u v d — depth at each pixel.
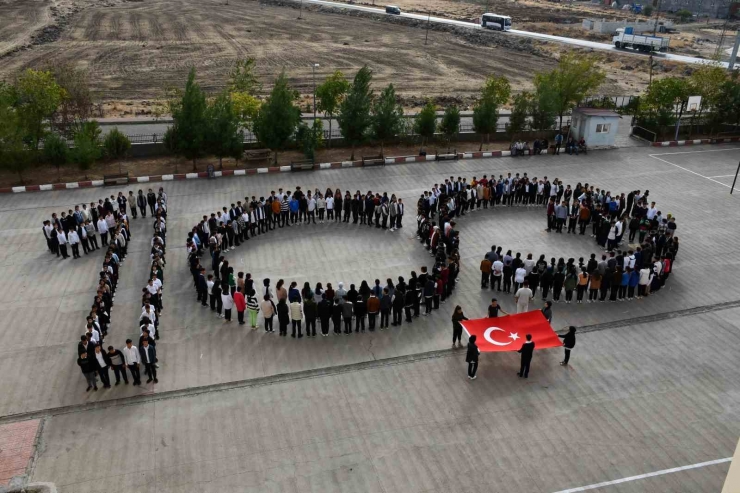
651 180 36.38
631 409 17.75
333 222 30.14
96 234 28.25
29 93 35.56
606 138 42.44
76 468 15.30
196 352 20.02
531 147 43.03
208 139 35.38
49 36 76.75
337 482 15.02
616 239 27.06
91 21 87.56
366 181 35.66
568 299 23.53
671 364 19.88
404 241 28.12
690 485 15.10
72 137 41.34
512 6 127.12
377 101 40.97
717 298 23.92
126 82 60.34
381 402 17.89
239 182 35.16
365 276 24.92
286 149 39.62
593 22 100.62
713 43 96.81
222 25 90.19
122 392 18.14
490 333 19.78
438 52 80.56
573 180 36.25
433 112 40.94
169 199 32.47
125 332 20.91
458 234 26.50
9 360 19.47
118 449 15.96
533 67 74.12
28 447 15.95
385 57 76.19
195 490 14.73
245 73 49.62
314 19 99.56
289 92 37.53
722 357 20.30
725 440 16.59
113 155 38.28
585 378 19.11
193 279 24.25
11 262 25.69
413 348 20.48
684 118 47.12
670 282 25.09
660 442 16.48
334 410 17.53
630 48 86.75
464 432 16.73
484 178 32.12
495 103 42.66
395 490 14.80
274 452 15.95
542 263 22.98
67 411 17.31
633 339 21.20
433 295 22.23
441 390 18.45
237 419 17.11
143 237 28.28
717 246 28.23
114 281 23.19
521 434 16.69
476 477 15.23
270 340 20.78
